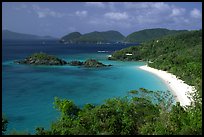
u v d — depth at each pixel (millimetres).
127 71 121562
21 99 74000
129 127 34156
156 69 125625
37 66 136875
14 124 54781
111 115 35875
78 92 83625
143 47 181875
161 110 41438
